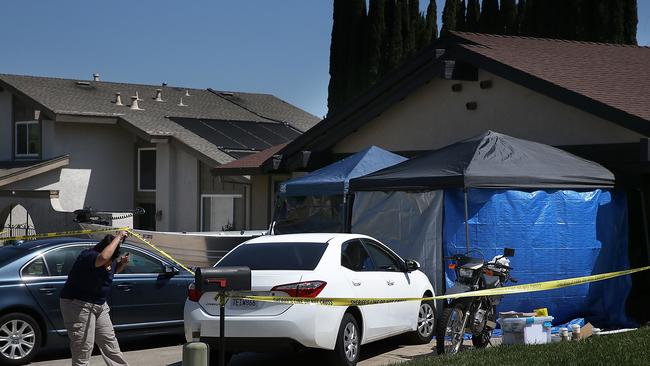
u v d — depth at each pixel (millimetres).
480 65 36125
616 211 30859
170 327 27375
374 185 30594
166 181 61500
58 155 63344
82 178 64375
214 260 39031
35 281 24781
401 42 68312
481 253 26531
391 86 40625
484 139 30344
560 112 33969
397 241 30188
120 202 66125
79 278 20266
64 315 20344
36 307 24609
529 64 35750
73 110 62906
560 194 29312
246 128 68750
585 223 29609
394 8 68375
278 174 50875
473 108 37750
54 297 24938
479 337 24359
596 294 29750
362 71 68750
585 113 32938
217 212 58594
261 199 52250
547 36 58406
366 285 23281
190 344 17031
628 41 55875
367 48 68562
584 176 29641
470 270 23891
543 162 29672
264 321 21062
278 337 21031
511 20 65375
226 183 57906
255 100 84812
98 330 20578
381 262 25047
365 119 42125
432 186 28656
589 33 56219
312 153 44531
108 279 20578
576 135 33312
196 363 16906
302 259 22391
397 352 25438
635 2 55906
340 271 22531
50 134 63625
